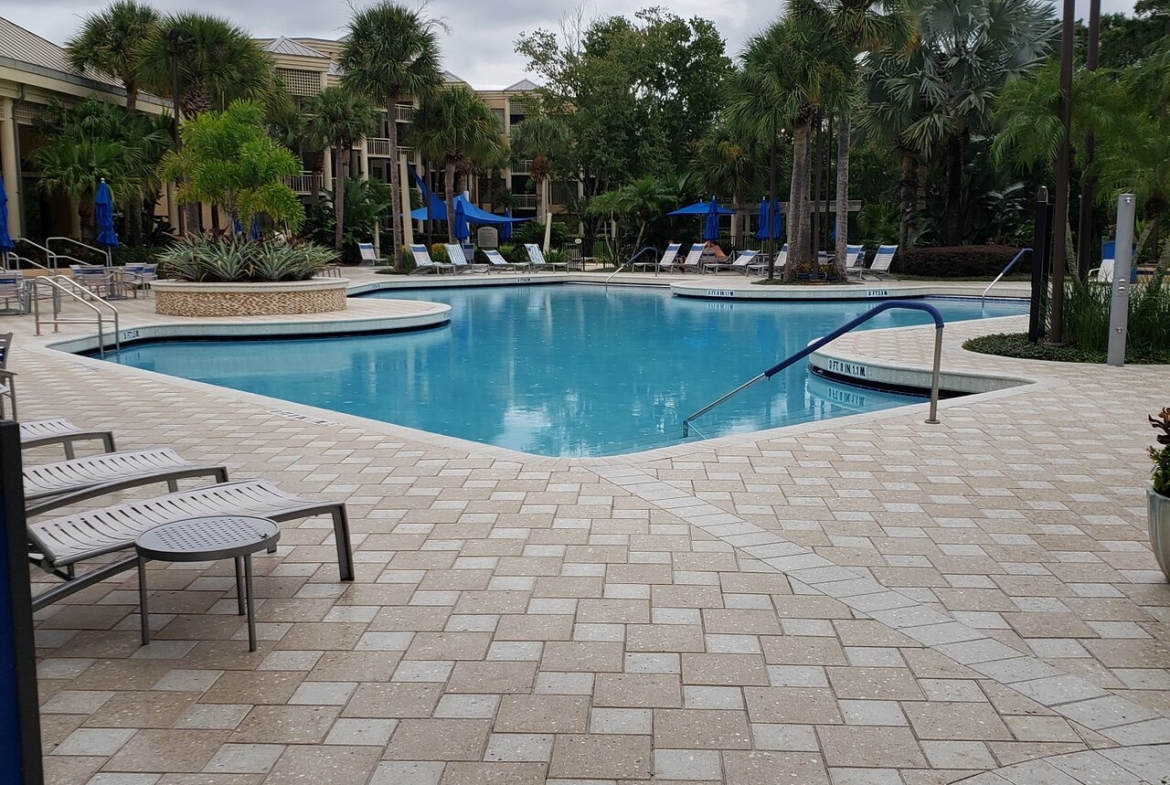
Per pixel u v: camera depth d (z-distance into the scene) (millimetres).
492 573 4125
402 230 34000
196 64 26266
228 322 14977
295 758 2676
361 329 15617
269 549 4078
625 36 43219
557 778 2582
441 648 3387
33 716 1833
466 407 9859
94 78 28703
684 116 45531
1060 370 9914
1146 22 32312
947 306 20812
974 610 3736
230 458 6195
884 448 6461
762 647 3396
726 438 6797
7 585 1773
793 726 2852
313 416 7645
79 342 13055
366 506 5105
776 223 30703
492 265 33188
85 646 3406
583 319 18531
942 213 29953
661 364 12680
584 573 4125
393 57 28469
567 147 43156
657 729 2836
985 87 26438
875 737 2791
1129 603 3811
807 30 22984
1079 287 11336
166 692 3059
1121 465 6031
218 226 33438
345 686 3104
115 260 25203
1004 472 5844
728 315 19266
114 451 5344
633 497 5270
